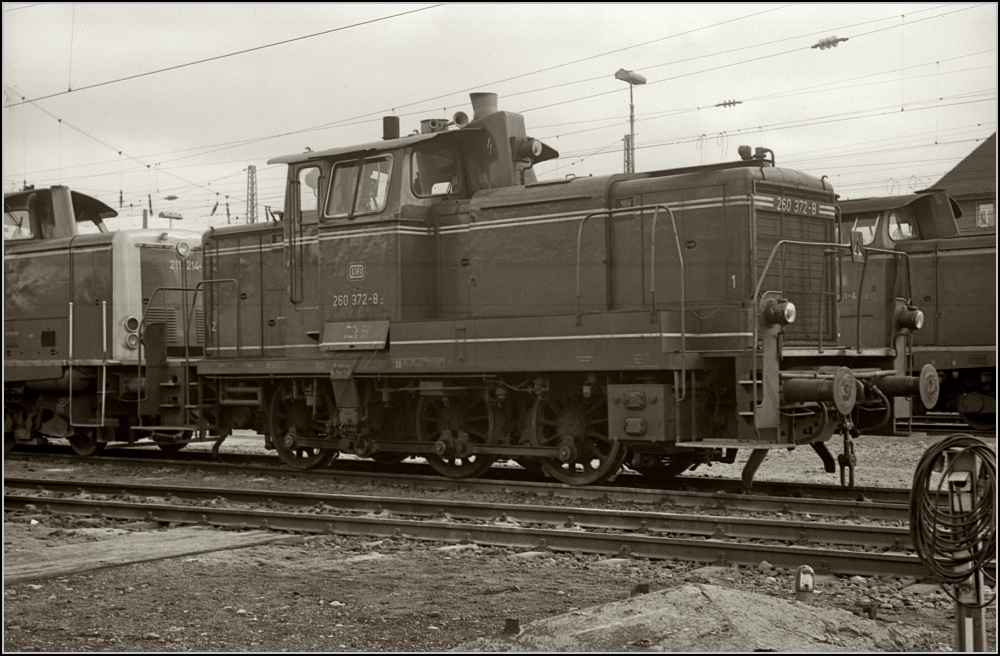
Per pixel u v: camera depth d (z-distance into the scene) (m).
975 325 15.84
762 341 9.62
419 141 11.39
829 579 6.69
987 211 20.73
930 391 10.12
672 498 9.94
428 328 11.40
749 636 5.18
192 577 6.96
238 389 13.39
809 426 9.95
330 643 5.43
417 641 5.45
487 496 10.63
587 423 11.02
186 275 15.76
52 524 9.33
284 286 12.93
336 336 12.12
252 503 10.22
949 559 5.23
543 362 10.62
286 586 6.68
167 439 15.68
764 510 9.39
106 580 6.89
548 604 6.18
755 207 10.08
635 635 5.20
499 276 11.41
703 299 10.23
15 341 16.30
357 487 11.64
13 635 5.58
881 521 8.80
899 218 16.56
